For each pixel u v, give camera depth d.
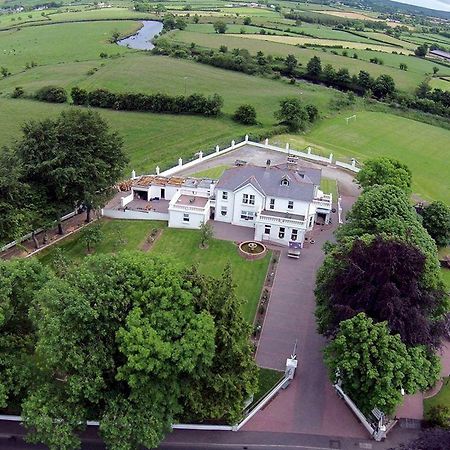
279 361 58.72
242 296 70.31
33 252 77.69
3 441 46.56
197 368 44.59
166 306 44.81
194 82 185.25
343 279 53.34
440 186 120.69
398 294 50.38
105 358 43.69
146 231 86.75
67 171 76.69
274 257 80.69
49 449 45.62
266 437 48.81
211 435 48.69
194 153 122.38
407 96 182.38
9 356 46.19
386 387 46.00
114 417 42.28
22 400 44.72
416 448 41.50
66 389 43.28
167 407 44.31
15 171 72.50
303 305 69.19
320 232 89.81
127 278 46.88
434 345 51.97
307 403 53.03
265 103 169.00
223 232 87.25
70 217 90.19
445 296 56.44
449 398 54.22
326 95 182.62
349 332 48.69
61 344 42.44
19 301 49.25
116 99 153.38
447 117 174.75
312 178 91.44
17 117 143.00
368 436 49.47
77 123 83.00
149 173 109.50
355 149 139.75
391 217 68.88
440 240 86.50
